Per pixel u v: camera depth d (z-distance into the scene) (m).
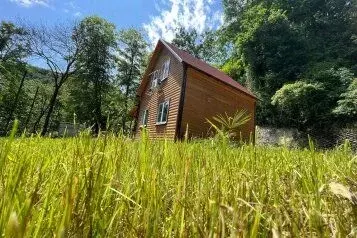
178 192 0.78
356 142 21.98
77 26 36.41
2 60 34.28
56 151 1.39
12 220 0.40
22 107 37.97
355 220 0.74
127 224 0.73
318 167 1.21
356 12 32.69
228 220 0.63
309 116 25.31
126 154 1.12
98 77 37.06
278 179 1.11
